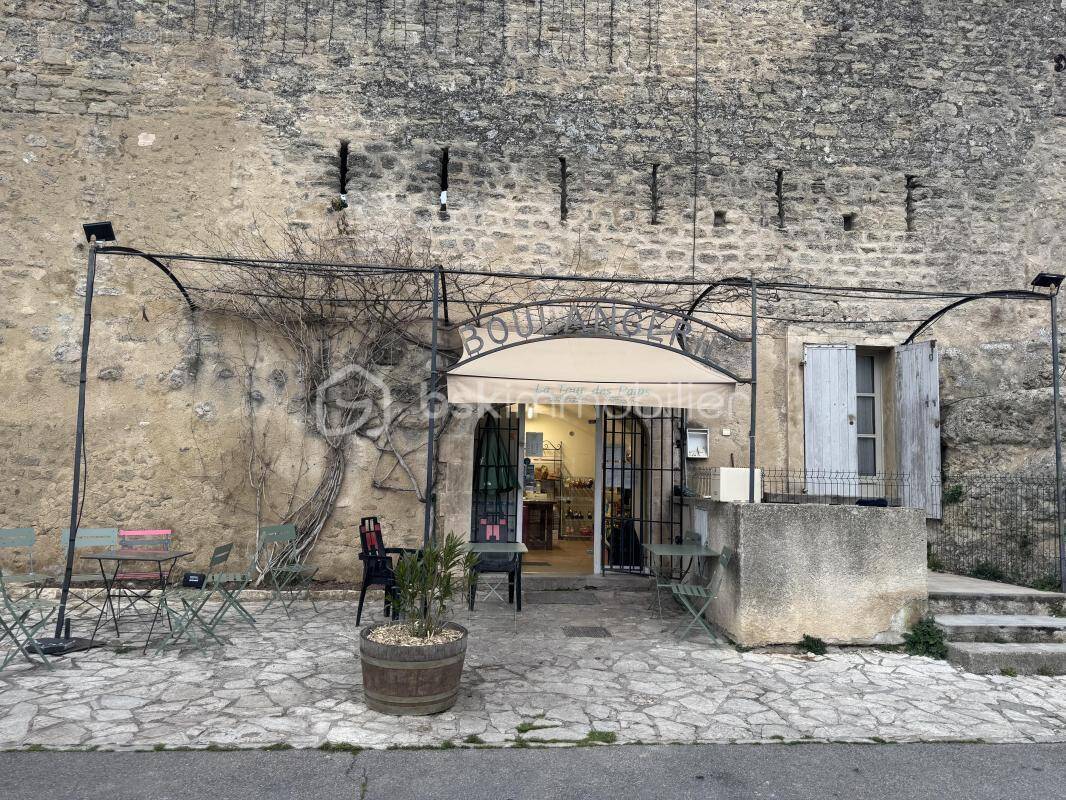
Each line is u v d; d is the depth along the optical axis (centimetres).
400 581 471
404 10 869
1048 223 933
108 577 776
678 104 902
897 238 914
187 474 793
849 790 371
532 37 887
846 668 568
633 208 886
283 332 819
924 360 861
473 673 534
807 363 895
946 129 931
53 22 813
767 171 907
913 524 631
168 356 800
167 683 493
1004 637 611
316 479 810
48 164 800
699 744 420
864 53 930
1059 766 404
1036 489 765
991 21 948
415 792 354
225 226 820
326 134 846
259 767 374
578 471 1236
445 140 863
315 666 536
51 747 389
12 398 774
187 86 827
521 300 857
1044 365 909
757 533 616
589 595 819
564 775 377
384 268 635
